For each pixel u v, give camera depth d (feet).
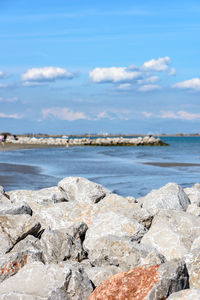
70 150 246.88
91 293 20.13
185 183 82.02
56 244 26.50
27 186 74.23
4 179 84.07
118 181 84.02
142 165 127.54
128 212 34.45
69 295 20.10
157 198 40.96
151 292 17.90
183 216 34.17
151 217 33.91
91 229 29.99
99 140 369.91
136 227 29.84
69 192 43.11
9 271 23.45
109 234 28.32
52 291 19.29
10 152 209.77
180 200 41.73
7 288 20.21
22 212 33.58
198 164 132.77
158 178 90.27
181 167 120.67
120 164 130.72
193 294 16.61
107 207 35.27
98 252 26.43
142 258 24.82
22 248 27.45
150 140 382.63
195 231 32.50
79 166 120.98
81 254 27.07
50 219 34.30
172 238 28.55
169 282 18.20
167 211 34.60
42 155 182.39
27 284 20.36
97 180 85.71
